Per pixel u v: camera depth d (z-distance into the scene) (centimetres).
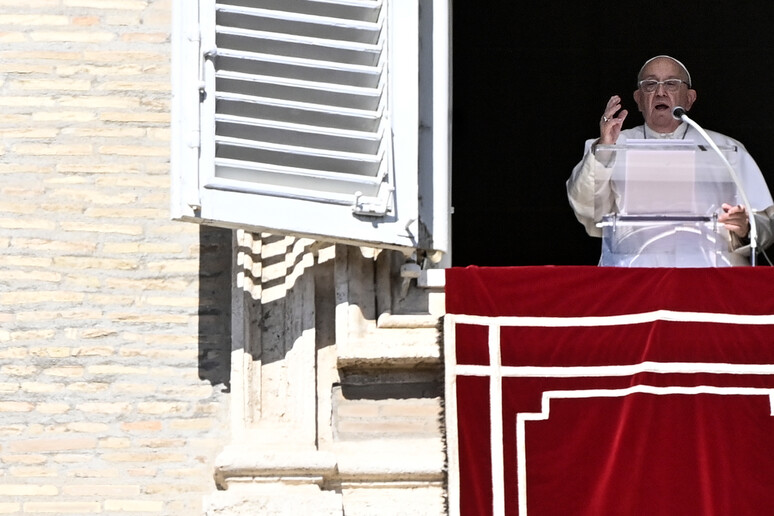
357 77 3503
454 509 3450
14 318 3609
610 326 3512
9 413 3572
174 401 3581
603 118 3822
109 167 3681
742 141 4825
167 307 3622
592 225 3903
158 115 3709
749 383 3491
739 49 4834
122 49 3731
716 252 3594
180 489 3544
